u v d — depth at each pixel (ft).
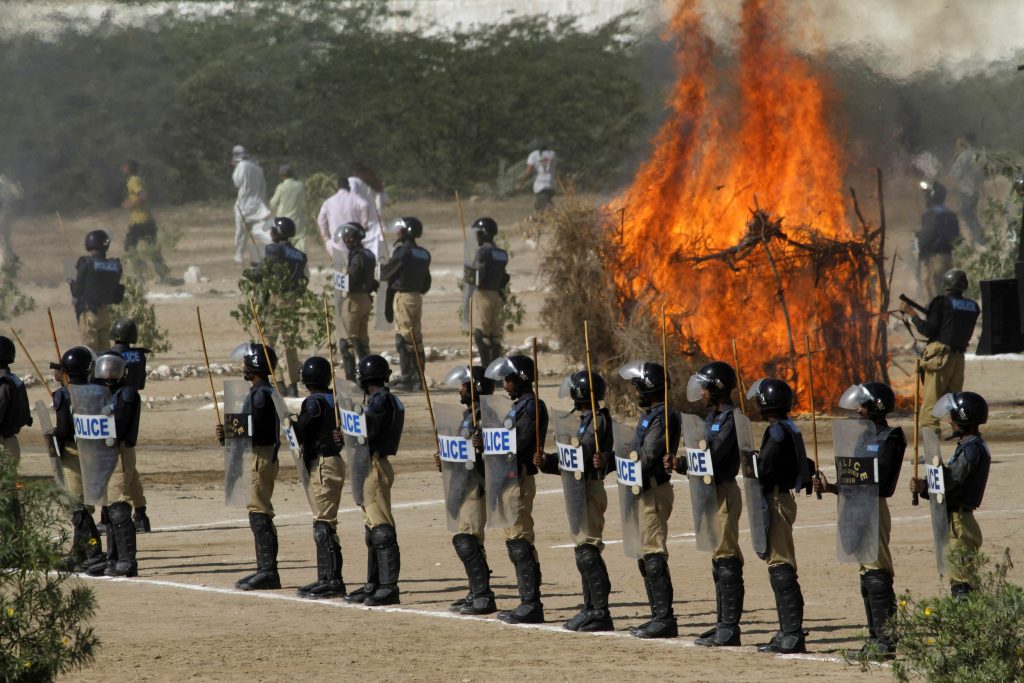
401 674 97.04
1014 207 314.96
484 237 244.42
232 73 609.42
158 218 548.31
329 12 637.30
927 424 193.47
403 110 616.39
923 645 87.10
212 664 100.32
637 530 109.91
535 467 114.73
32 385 262.06
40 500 88.53
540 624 115.03
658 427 108.68
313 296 250.37
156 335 279.28
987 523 146.61
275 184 605.73
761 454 102.83
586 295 215.51
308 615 118.11
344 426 122.31
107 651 104.37
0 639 85.51
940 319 190.70
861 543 99.96
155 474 187.73
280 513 165.68
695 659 101.91
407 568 137.08
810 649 104.94
